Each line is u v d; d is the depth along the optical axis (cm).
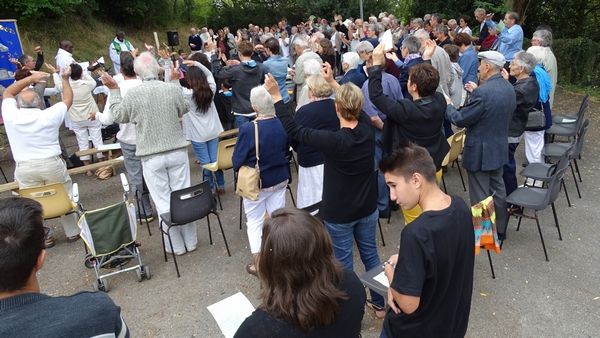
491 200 310
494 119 359
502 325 310
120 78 551
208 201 398
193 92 482
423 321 179
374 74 341
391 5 2270
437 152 345
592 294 337
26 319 124
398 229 453
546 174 441
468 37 646
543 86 482
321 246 140
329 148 267
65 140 819
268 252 139
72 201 432
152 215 498
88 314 130
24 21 1435
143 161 388
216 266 407
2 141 805
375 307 316
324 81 343
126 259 398
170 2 2278
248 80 566
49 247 456
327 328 140
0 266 128
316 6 2309
